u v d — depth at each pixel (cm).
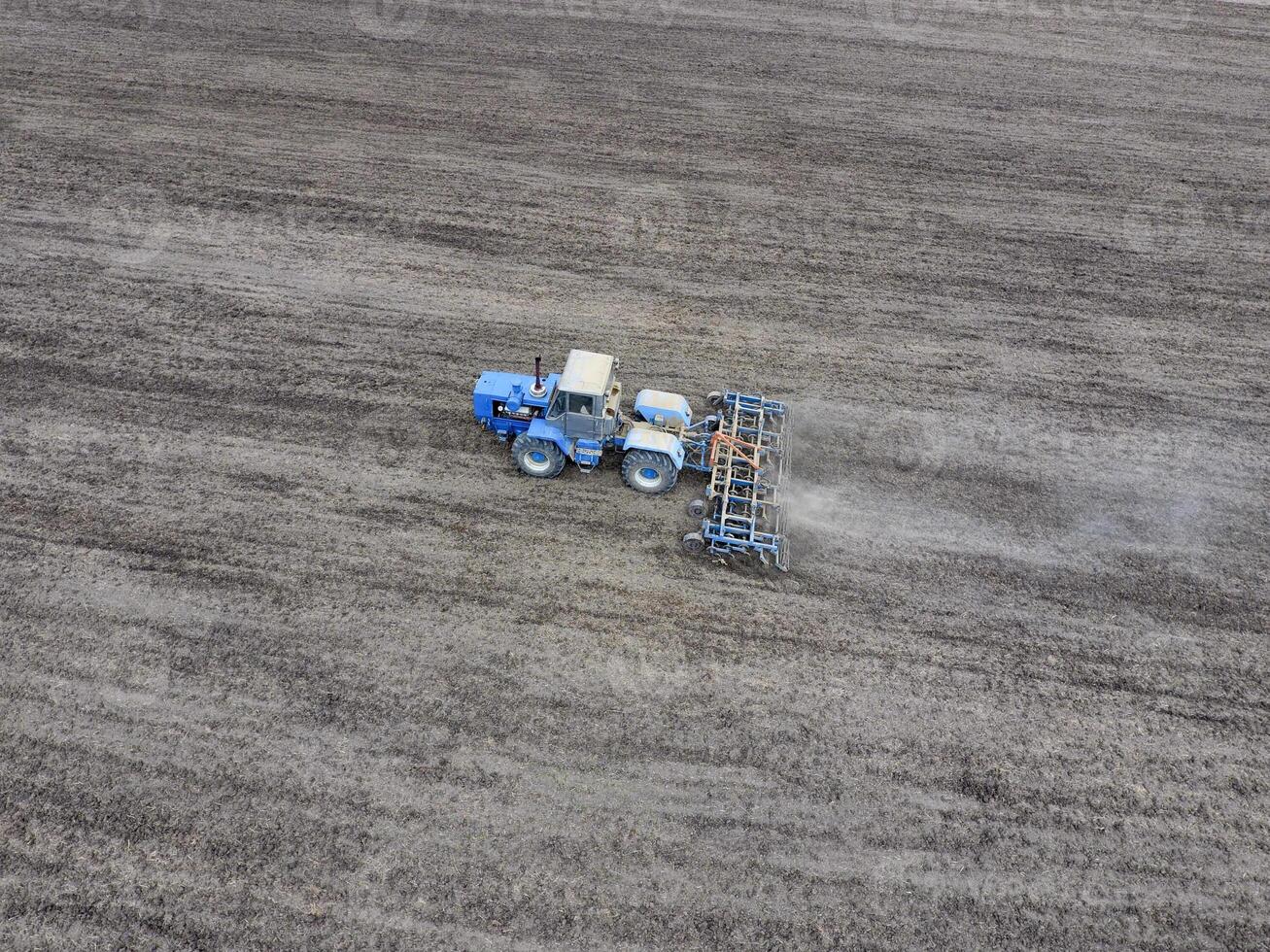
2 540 1259
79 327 1703
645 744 1068
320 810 977
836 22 3541
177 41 3009
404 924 888
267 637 1157
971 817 1016
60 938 854
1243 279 2067
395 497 1387
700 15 3534
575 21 3391
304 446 1471
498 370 1683
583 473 1457
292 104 2641
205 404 1542
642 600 1252
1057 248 2159
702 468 1438
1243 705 1152
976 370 1761
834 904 930
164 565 1243
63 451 1422
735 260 2064
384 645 1160
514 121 2628
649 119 2692
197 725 1051
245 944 862
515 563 1291
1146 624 1258
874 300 1952
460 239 2077
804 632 1220
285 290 1861
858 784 1042
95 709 1058
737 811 1007
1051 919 930
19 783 977
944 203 2325
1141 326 1900
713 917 913
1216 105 2934
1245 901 950
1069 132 2727
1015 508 1450
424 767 1026
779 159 2502
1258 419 1659
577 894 923
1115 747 1095
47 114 2477
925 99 2912
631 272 2005
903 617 1252
